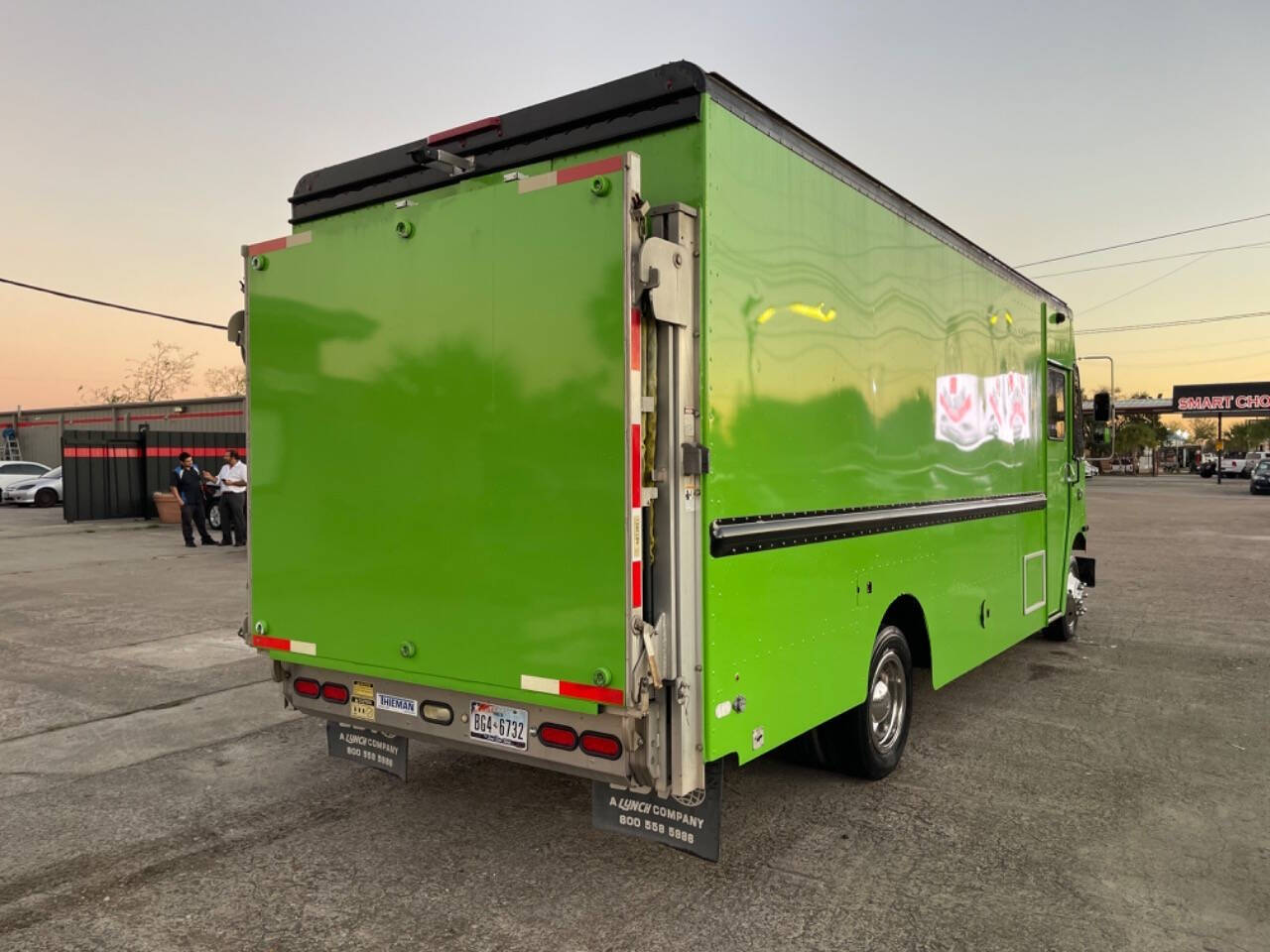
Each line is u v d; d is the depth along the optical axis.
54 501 29.56
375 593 3.70
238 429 27.05
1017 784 4.79
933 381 5.15
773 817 4.32
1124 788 4.73
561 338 3.13
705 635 3.19
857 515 4.29
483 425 3.34
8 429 37.59
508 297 3.26
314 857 3.88
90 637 8.70
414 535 3.56
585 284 3.06
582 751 3.20
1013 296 6.58
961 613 5.63
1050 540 7.52
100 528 21.33
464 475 3.40
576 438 3.10
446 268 3.44
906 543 4.84
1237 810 4.43
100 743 5.48
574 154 3.57
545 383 3.18
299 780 4.84
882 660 4.71
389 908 3.43
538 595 3.21
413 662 3.59
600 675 3.06
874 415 4.45
